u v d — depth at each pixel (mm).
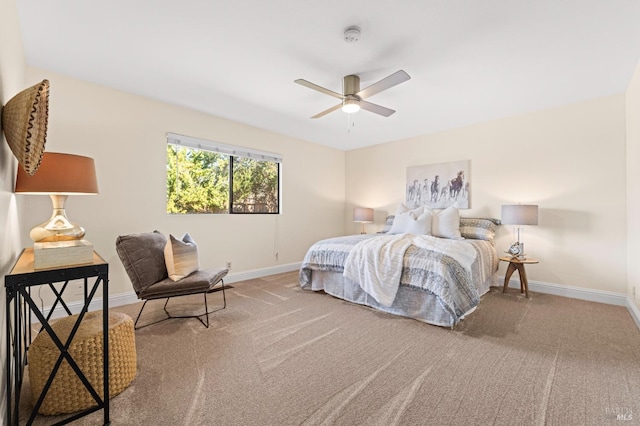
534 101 3334
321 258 3451
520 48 2258
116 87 2975
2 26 1454
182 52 2340
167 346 2094
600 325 2492
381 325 2500
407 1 1770
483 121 4035
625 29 2008
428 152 4641
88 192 1831
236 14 1897
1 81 1431
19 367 1534
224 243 3986
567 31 2039
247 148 4195
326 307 2969
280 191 4730
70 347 1425
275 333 2330
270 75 2715
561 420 1346
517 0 1745
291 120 4004
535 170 3650
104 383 1345
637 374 1722
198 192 3801
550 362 1866
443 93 3100
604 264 3205
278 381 1664
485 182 4051
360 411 1416
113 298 2977
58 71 2646
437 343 2152
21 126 1202
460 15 1886
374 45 2225
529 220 3281
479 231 3738
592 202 3279
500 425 1319
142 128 3199
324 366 1828
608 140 3186
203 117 3715
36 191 1659
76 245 1405
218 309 2902
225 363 1859
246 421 1347
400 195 5004
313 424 1329
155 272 2426
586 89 3020
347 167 5859
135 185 3150
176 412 1406
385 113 2902
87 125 2838
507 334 2311
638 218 2629
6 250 1501
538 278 3617
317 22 1970
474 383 1643
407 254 2773
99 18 1935
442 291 2402
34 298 2557
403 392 1563
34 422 1344
